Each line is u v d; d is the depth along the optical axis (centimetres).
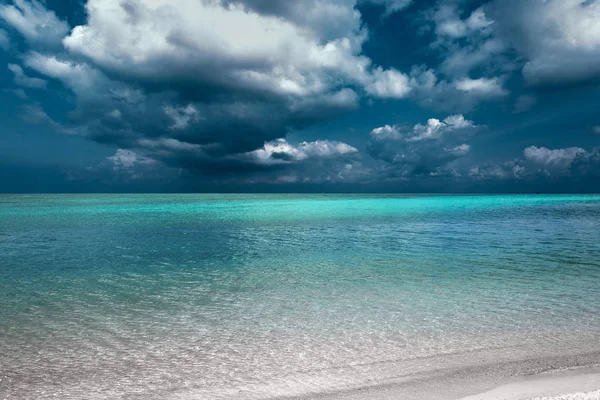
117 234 2722
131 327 863
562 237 2447
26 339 796
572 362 648
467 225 3284
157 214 4881
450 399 523
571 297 1064
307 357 695
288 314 945
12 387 599
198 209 6069
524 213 4812
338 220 3906
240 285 1251
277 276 1380
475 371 622
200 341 779
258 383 600
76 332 836
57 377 630
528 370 620
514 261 1630
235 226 3325
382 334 802
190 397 563
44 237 2558
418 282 1264
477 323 860
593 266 1509
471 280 1284
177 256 1828
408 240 2359
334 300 1062
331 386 584
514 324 850
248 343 765
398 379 601
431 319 892
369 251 1939
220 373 638
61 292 1173
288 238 2495
